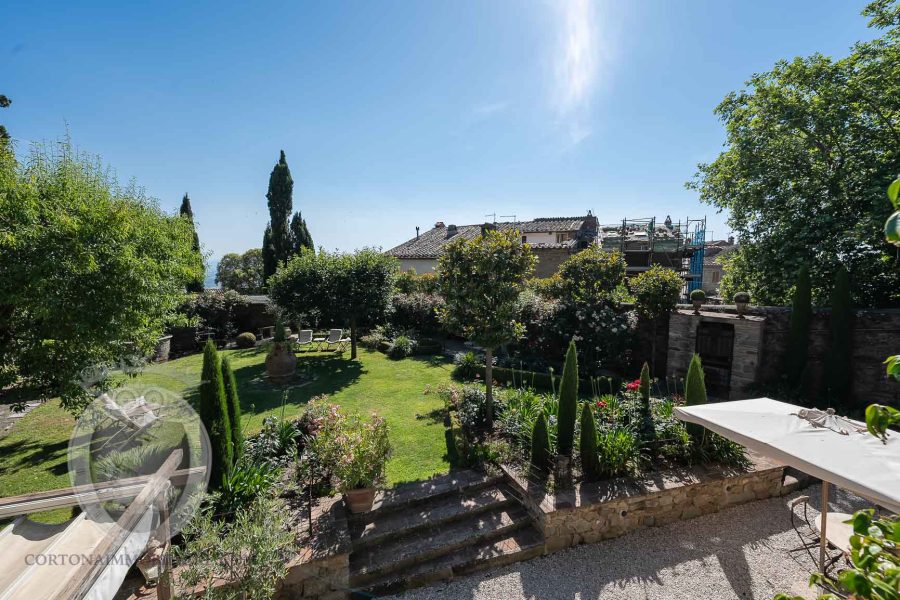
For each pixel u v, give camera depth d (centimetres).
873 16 1098
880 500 381
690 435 722
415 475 698
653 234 2361
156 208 1103
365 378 1337
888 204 1004
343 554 497
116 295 705
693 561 567
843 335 977
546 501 598
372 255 1619
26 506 300
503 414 851
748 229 1424
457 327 880
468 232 3145
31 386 700
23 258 617
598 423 758
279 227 3081
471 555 559
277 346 1306
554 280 1550
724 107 1438
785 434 491
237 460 566
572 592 516
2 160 644
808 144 1230
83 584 262
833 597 184
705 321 1142
